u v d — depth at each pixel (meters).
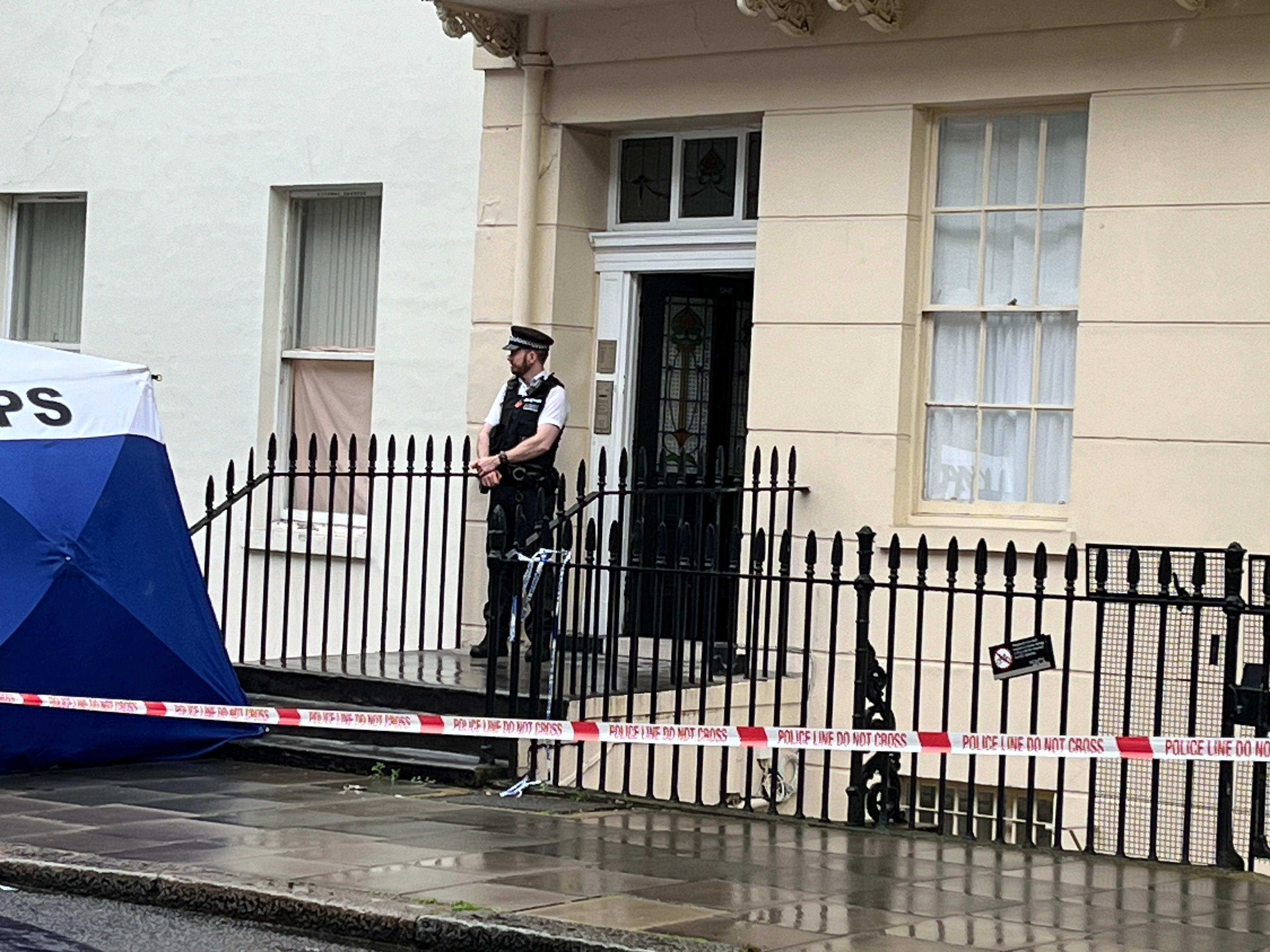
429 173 12.88
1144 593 8.88
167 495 10.19
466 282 12.69
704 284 12.21
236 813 8.38
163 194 14.16
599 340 12.28
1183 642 9.05
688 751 10.25
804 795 10.88
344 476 12.61
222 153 13.89
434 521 12.77
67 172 14.65
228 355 13.86
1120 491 10.18
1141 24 10.15
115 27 14.42
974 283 10.94
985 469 10.91
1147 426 10.12
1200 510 9.96
